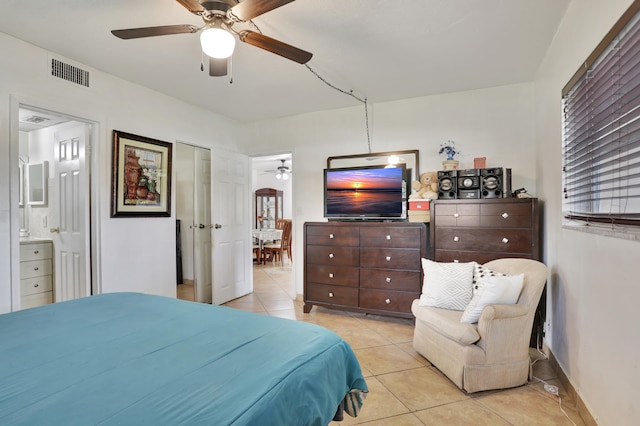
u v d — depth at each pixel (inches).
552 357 98.1
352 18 87.3
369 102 155.3
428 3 81.0
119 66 115.9
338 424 71.1
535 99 126.1
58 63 106.7
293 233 174.9
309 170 171.3
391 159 152.2
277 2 65.1
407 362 100.8
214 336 50.7
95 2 80.3
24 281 130.2
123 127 126.4
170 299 72.9
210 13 71.7
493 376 83.5
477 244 119.3
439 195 129.0
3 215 93.9
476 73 122.6
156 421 29.9
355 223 138.6
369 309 136.1
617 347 57.9
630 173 57.2
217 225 167.2
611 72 61.6
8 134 95.1
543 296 109.3
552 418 73.3
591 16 69.6
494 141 135.5
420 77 126.3
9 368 39.9
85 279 119.6
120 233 125.3
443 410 76.3
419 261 127.6
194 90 138.9
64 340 48.7
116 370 39.6
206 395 34.3
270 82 131.0
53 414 30.7
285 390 37.1
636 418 51.5
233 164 179.8
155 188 138.6
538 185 122.3
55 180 135.0
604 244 63.4
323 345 49.2
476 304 86.4
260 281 219.1
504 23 89.8
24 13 84.6
